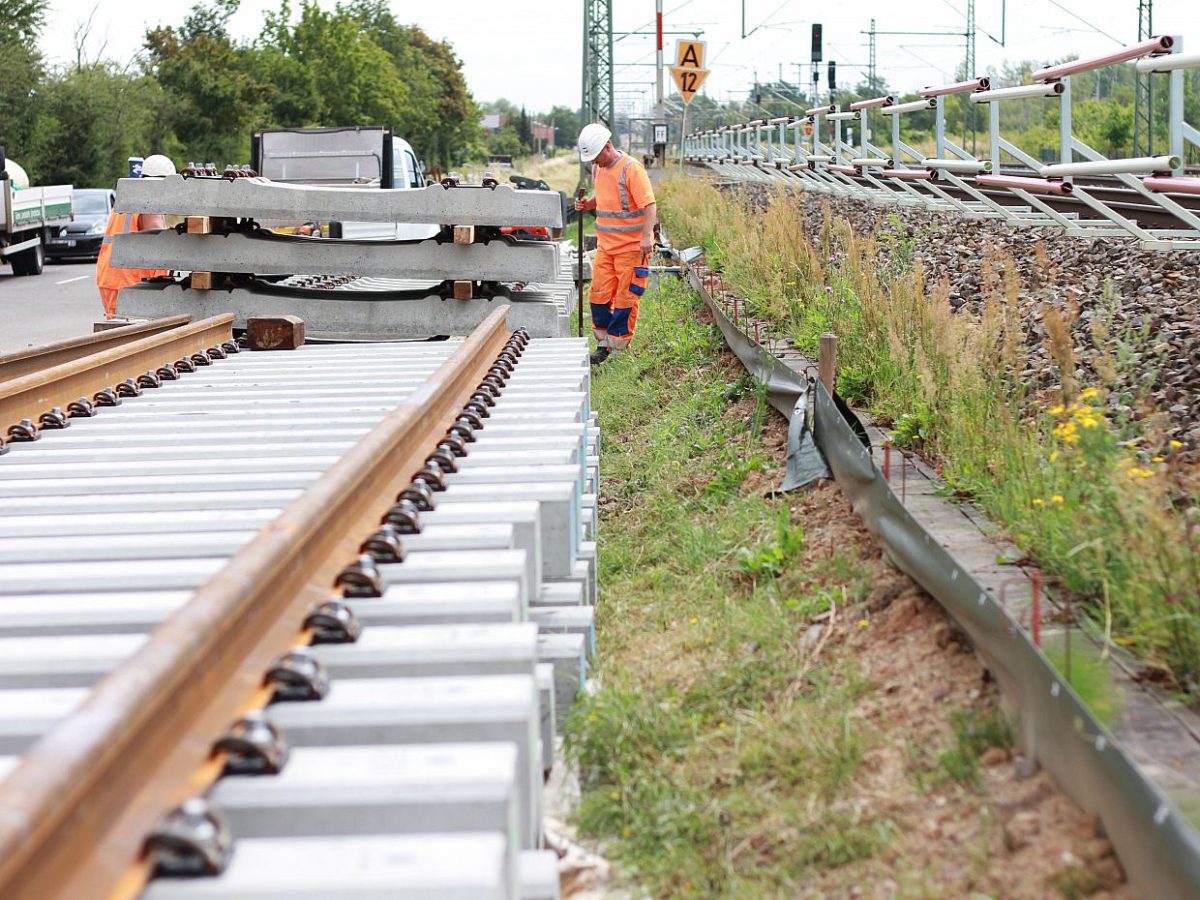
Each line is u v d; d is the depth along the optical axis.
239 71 66.00
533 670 2.92
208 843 1.96
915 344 6.89
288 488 4.76
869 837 3.13
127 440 5.57
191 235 9.34
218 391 6.86
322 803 2.25
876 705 3.78
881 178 19.45
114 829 1.95
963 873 2.87
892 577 4.59
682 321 12.83
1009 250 11.36
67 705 2.64
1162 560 3.68
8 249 25.75
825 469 5.99
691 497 7.00
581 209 11.86
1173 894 2.35
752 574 5.30
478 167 103.75
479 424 5.49
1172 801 2.84
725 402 8.67
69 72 53.91
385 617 3.22
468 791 2.27
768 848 3.26
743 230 14.30
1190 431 5.52
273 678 2.63
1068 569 4.10
